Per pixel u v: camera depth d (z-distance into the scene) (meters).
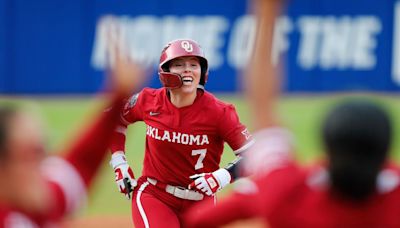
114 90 10.05
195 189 23.06
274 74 9.83
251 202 10.20
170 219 22.77
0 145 9.09
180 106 22.84
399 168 9.91
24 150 9.18
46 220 9.66
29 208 9.42
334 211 9.49
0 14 75.38
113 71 9.98
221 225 10.84
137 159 48.12
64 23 75.81
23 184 9.27
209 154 23.28
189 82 22.53
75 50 76.06
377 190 9.53
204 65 23.09
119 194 40.19
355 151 9.28
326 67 77.38
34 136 9.24
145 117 23.36
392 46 77.06
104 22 10.11
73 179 10.09
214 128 22.88
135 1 76.00
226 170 22.28
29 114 9.37
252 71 9.88
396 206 9.51
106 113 10.23
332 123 9.35
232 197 10.59
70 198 10.05
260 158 9.98
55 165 10.13
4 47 75.69
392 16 76.88
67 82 76.25
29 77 76.12
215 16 76.94
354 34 77.38
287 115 64.19
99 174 11.16
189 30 76.88
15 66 76.00
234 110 23.25
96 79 76.31
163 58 22.83
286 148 10.04
